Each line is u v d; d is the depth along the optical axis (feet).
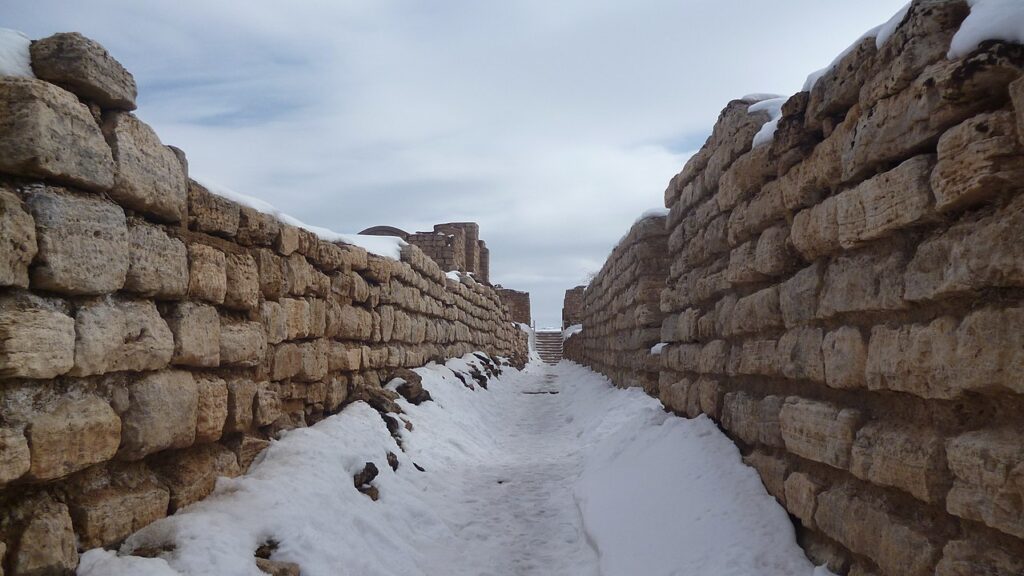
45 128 11.89
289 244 23.36
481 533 22.33
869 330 13.16
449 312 54.95
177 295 16.08
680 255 27.48
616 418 35.99
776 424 17.10
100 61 13.46
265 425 21.04
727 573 14.66
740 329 19.92
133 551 13.52
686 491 18.95
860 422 13.24
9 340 10.97
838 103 14.60
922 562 10.78
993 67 9.80
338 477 20.86
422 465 27.89
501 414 49.08
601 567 17.66
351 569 16.89
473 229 93.56
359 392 30.76
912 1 11.70
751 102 21.02
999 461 9.25
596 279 70.28
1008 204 9.73
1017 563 9.27
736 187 20.20
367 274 33.47
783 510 16.34
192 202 17.33
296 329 24.00
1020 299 9.43
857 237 13.16
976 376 9.78
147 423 14.51
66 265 12.19
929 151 11.45
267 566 14.89
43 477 11.59
